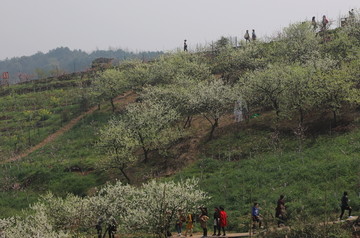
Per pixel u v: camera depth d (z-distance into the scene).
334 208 27.72
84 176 50.75
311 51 58.72
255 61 64.38
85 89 91.06
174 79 66.06
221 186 37.19
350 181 30.78
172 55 80.06
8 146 67.94
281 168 37.03
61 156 58.22
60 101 88.69
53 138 67.75
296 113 49.12
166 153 48.34
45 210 30.39
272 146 43.31
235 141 47.22
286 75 46.34
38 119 78.62
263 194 33.22
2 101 94.75
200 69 69.75
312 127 44.25
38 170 54.12
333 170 32.78
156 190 27.38
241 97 50.94
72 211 30.16
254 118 52.03
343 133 40.44
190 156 47.41
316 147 39.53
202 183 39.12
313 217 26.09
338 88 41.09
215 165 43.12
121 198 30.23
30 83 108.81
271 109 53.59
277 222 26.75
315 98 43.25
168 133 50.59
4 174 55.38
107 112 72.69
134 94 80.75
